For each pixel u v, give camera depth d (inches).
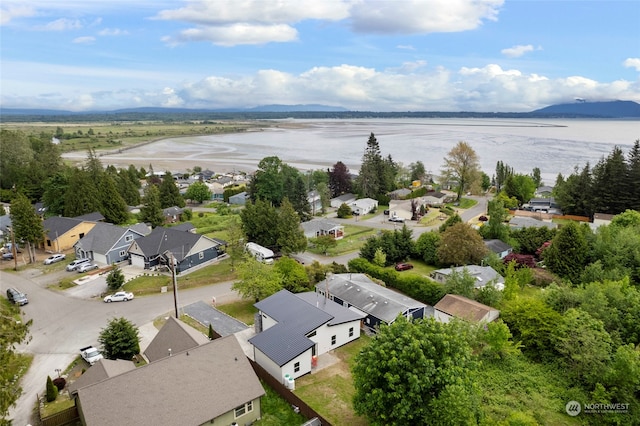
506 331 1402.6
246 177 6279.5
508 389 1285.7
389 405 1000.2
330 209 4473.4
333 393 1279.5
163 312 1888.5
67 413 1130.7
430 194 4675.2
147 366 1092.5
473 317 1576.0
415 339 1021.8
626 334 1443.2
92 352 1492.4
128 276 2337.6
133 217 3634.4
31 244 2723.9
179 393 1063.6
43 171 4097.0
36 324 1785.2
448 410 916.0
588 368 1278.3
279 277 1971.0
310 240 3034.0
